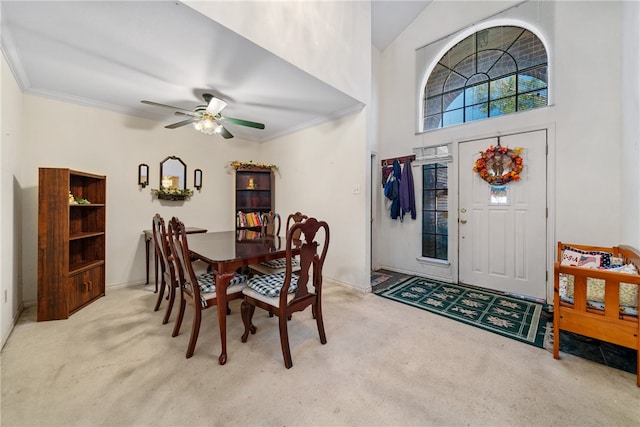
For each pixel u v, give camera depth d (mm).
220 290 1747
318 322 1971
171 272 2254
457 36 3520
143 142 3398
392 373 1629
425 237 3852
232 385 1516
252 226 4191
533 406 1359
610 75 2482
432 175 3760
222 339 1723
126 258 3275
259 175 4320
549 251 2818
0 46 1899
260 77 2475
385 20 3781
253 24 1951
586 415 1300
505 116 3092
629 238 2219
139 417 1285
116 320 2340
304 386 1512
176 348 1897
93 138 3023
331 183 3553
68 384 1506
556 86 2758
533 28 2959
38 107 2684
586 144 2609
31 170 2643
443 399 1411
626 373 1613
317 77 2502
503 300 2871
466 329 2199
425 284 3457
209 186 4035
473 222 3352
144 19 1682
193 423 1255
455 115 3568
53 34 1818
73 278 2482
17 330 2141
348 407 1358
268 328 2240
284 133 4195
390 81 4164
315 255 1941
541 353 1838
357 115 3238
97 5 1548
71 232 2850
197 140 3902
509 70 3137
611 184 2490
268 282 1981
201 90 2736
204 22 1721
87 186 2971
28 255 2609
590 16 2580
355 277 3264
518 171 2963
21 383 1508
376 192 4234
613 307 1613
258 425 1247
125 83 2564
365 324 2299
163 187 3527
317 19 2514
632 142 2164
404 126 3992
